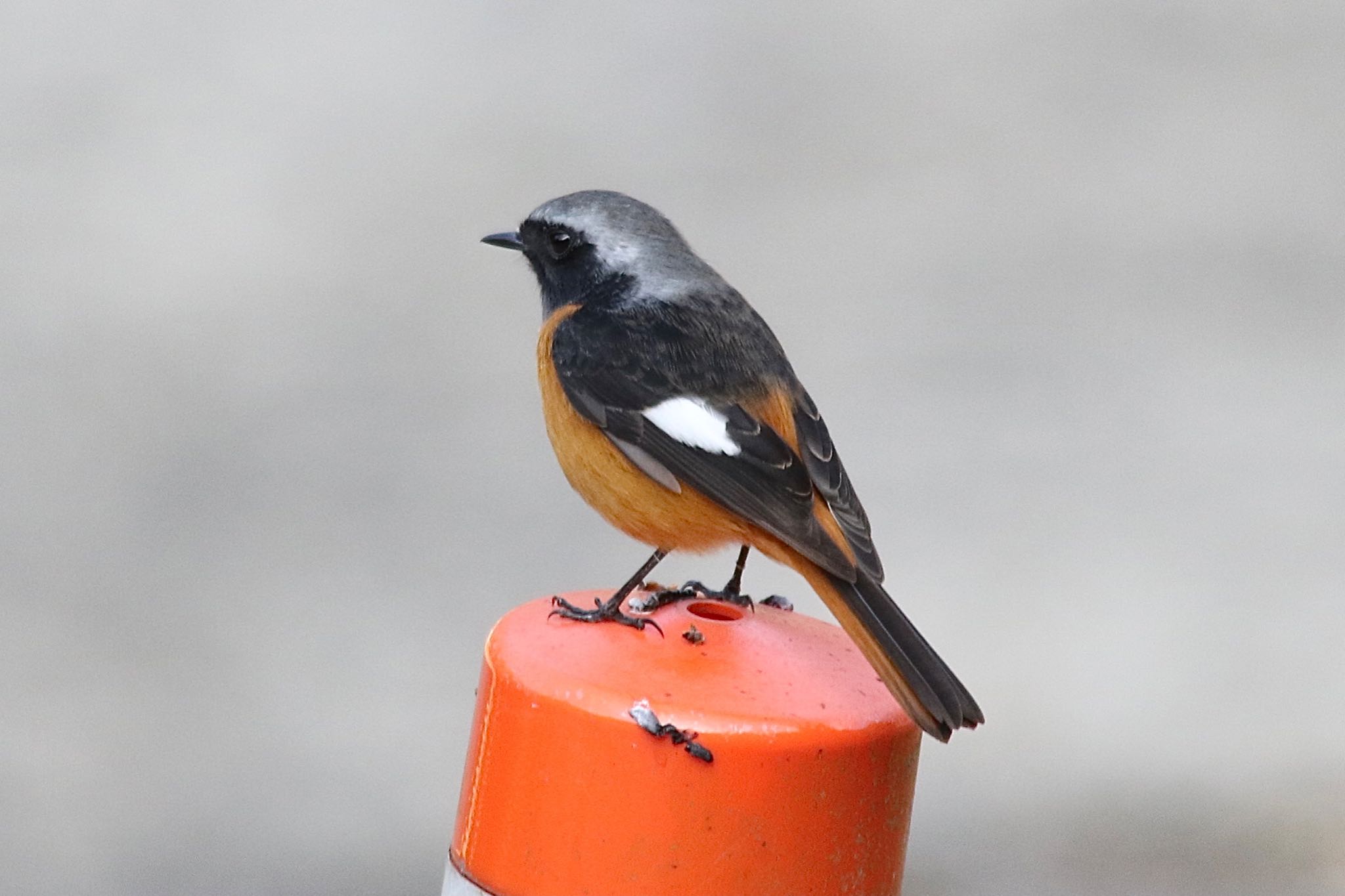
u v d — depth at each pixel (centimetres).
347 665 1179
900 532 1273
